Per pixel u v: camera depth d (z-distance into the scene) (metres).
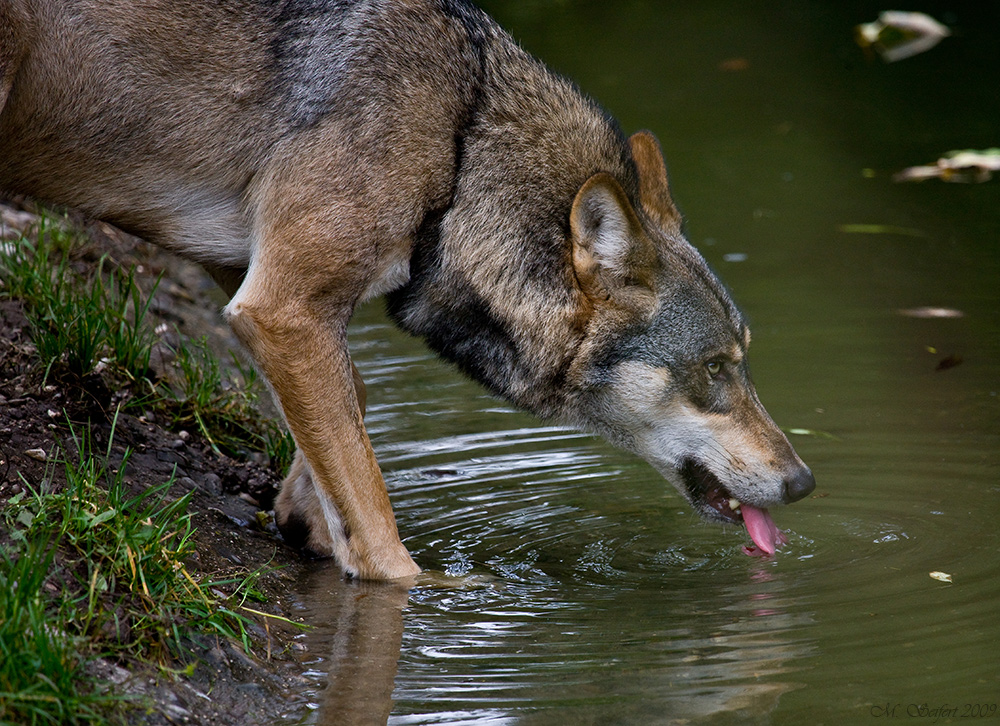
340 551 7.95
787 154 19.94
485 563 8.29
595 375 8.29
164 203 7.88
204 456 9.10
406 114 7.63
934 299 13.63
